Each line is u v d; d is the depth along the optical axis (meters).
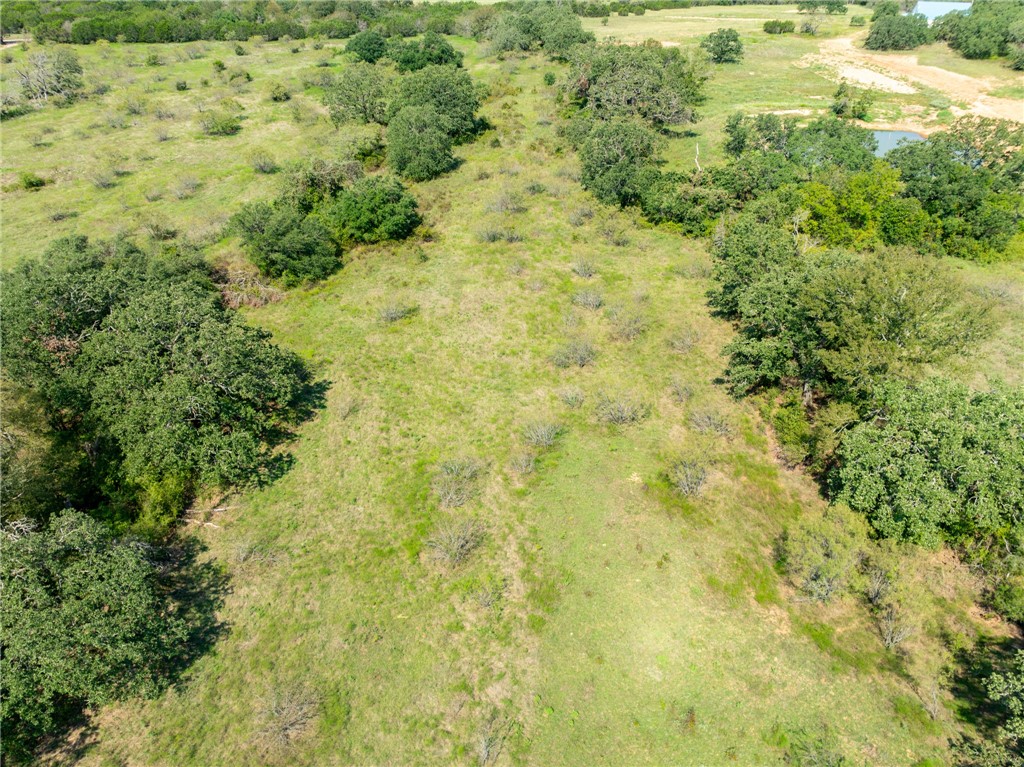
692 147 57.59
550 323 36.62
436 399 31.25
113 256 36.97
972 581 21.86
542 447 28.09
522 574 22.81
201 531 24.50
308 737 18.23
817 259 30.58
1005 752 16.38
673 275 40.78
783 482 26.39
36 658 17.28
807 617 21.30
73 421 28.88
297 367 32.84
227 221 46.56
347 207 44.31
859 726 18.38
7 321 28.34
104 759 17.78
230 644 20.66
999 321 27.22
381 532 24.53
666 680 19.67
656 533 24.14
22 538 19.53
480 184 53.62
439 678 19.77
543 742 18.30
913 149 44.44
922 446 21.42
